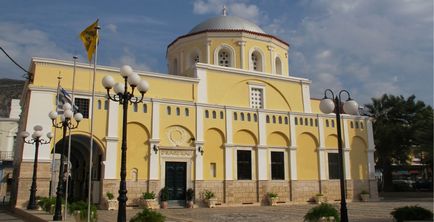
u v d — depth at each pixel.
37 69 25.91
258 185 31.72
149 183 27.58
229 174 30.67
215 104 31.27
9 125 52.91
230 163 30.88
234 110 31.83
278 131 33.59
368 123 38.66
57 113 22.66
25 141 24.00
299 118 34.91
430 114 41.34
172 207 28.19
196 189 29.23
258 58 36.34
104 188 26.22
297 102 35.91
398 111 45.28
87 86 27.16
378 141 44.22
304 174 34.28
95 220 15.95
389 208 26.41
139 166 27.59
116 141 27.05
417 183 49.72
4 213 25.09
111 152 26.77
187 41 36.25
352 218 19.88
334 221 13.30
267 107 34.22
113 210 25.58
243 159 31.75
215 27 36.16
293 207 29.27
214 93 31.94
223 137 31.11
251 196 31.39
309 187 34.25
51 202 20.19
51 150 25.23
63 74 26.56
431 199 36.81
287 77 35.69
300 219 20.14
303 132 34.88
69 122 21.36
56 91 25.84
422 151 39.03
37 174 24.52
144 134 28.22
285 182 33.19
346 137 36.97
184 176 29.33
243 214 23.38
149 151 28.03
